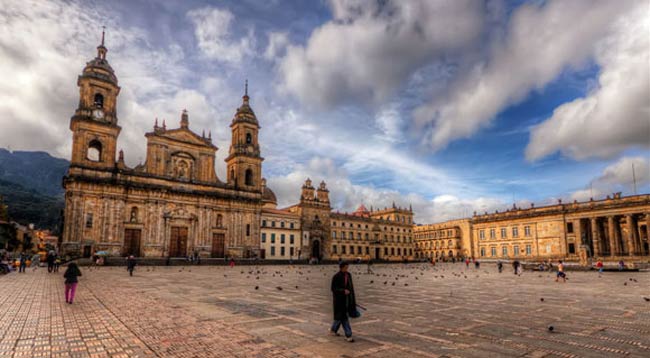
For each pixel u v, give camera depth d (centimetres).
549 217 9006
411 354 880
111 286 2450
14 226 10081
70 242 5922
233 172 8425
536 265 5756
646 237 8931
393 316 1392
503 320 1319
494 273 4922
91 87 6506
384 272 4975
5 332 1101
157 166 7144
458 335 1079
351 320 1307
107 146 6506
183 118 7669
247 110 8725
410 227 12519
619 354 888
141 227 6694
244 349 919
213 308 1542
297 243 9481
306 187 10006
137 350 914
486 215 10575
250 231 8062
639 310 1565
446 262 10944
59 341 998
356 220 11075
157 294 2019
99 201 6303
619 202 7800
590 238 8744
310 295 2033
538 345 968
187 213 7300
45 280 2877
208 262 6606
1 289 2208
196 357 859
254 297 1922
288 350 911
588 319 1345
